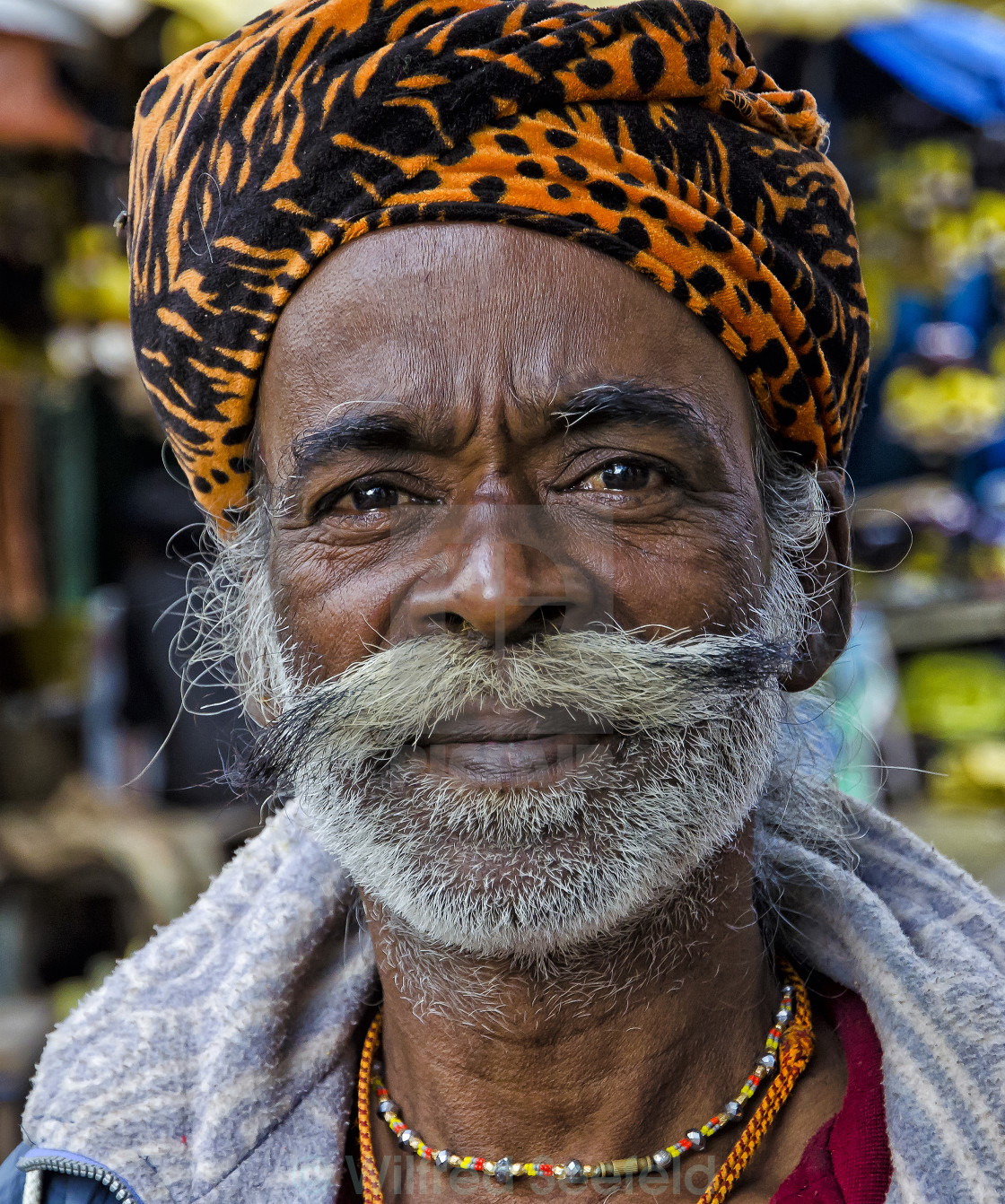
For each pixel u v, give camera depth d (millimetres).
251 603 1161
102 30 2723
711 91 1013
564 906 933
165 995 1156
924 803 3504
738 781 1012
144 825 2932
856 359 1129
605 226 959
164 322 1076
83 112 2803
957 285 4113
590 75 969
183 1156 1060
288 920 1142
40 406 4117
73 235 3035
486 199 952
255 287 1010
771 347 1028
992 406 3975
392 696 959
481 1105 1042
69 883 2918
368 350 968
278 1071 1097
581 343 958
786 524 1118
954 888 1176
